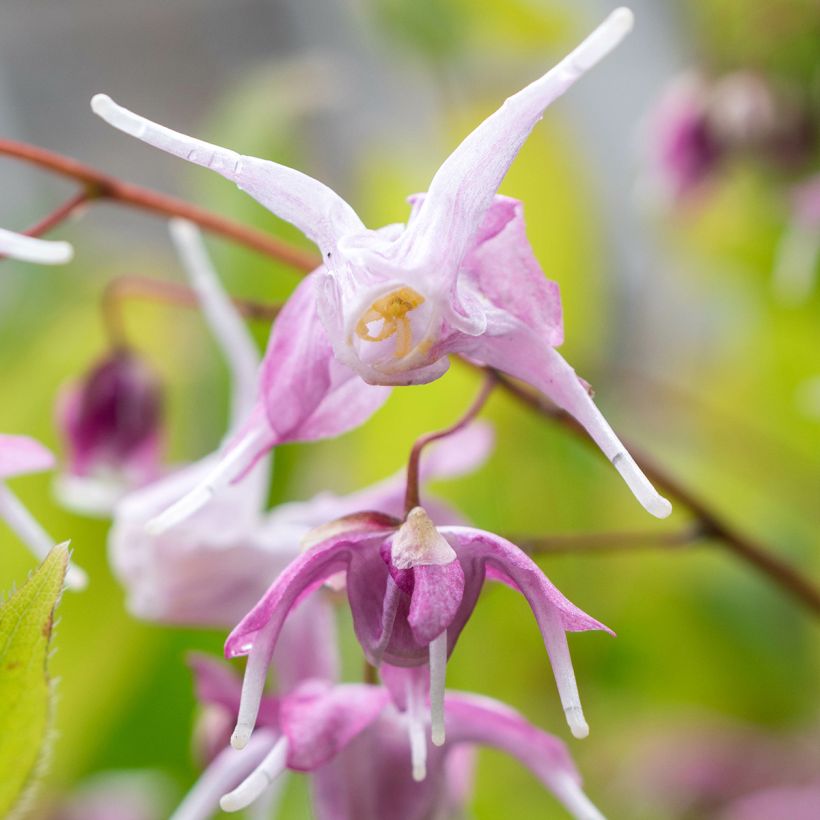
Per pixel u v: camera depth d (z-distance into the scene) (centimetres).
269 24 77
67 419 30
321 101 40
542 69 49
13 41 73
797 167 43
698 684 44
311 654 25
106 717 34
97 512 32
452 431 22
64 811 34
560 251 44
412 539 20
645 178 46
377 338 20
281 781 25
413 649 20
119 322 32
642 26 63
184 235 26
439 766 23
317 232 20
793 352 45
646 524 46
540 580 20
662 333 65
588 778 41
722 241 45
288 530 25
